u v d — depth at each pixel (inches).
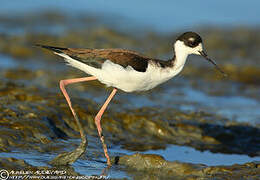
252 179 325.4
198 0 1058.7
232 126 475.5
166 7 1034.7
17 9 946.1
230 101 567.5
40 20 890.7
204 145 436.1
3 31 794.2
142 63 352.2
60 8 986.1
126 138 426.3
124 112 466.0
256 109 540.7
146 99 532.1
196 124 471.2
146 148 408.5
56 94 478.9
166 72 366.0
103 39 798.5
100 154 370.9
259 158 407.8
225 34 880.3
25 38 761.0
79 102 468.1
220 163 385.7
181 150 414.6
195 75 660.7
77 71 611.2
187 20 960.3
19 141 362.3
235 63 716.0
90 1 1058.1
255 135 462.3
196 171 337.1
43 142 372.8
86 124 430.3
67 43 753.6
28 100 442.9
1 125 374.6
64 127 411.2
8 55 674.2
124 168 341.7
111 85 362.3
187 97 564.7
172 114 485.4
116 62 348.2
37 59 669.9
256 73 674.2
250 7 1031.0
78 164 341.1
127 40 808.9
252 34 892.0
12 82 509.4
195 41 375.2
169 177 328.5
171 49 781.3
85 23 900.6
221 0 1067.3
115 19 952.3
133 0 1075.3
